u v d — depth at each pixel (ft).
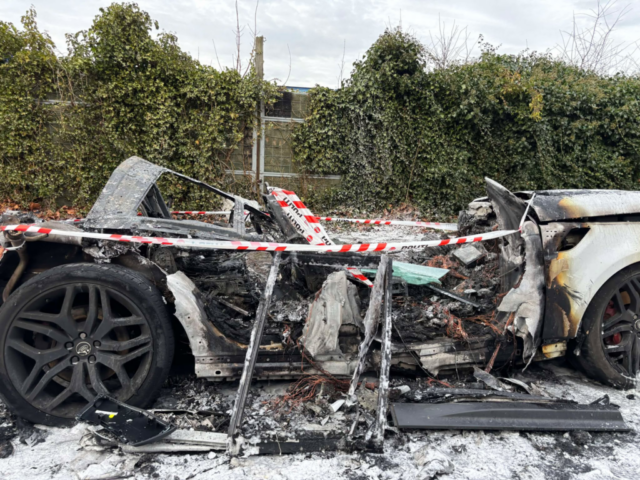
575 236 8.64
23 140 26.08
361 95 29.17
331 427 7.12
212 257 9.55
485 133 29.71
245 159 29.76
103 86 26.13
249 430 7.11
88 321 7.24
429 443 7.04
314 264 8.70
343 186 30.81
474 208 11.79
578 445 7.06
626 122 30.14
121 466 6.30
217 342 7.77
